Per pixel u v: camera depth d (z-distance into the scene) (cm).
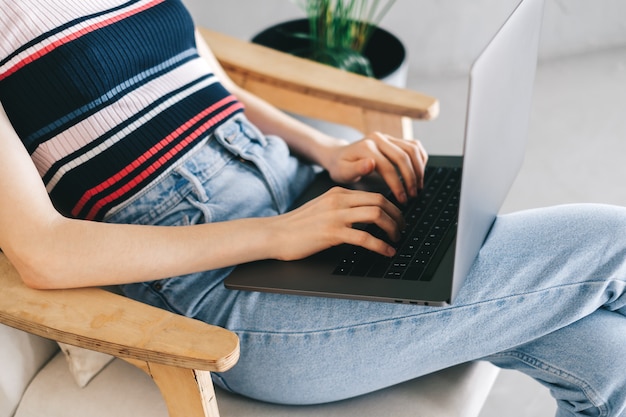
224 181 118
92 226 103
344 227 106
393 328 105
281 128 139
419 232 113
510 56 96
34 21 108
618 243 102
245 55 158
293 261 109
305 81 148
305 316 107
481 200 97
